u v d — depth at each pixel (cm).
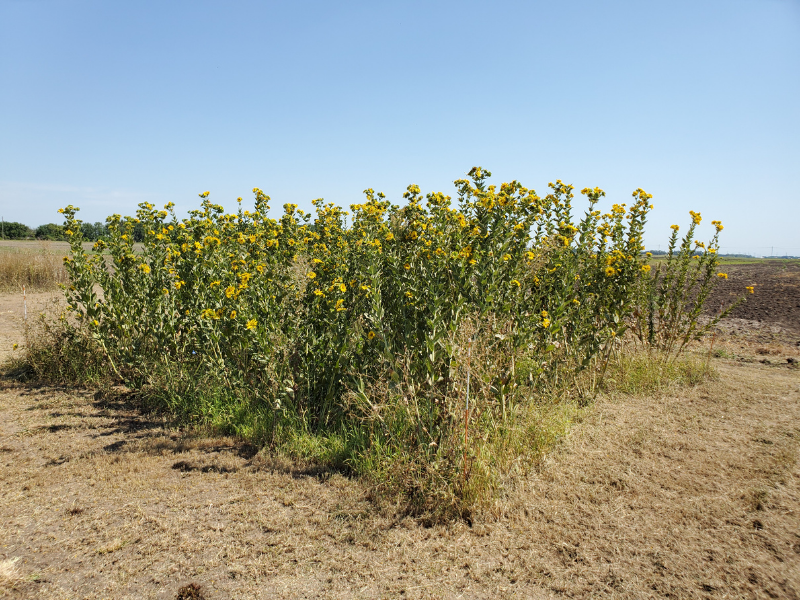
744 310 1138
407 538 303
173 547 291
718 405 533
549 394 515
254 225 620
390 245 487
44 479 367
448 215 502
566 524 313
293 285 505
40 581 260
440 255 436
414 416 386
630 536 298
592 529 307
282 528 312
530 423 429
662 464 393
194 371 548
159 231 588
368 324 473
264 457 410
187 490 358
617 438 444
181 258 565
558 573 268
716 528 306
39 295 1301
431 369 389
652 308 695
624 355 645
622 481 364
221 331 489
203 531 308
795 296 1253
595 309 585
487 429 391
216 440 447
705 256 664
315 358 464
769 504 332
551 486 359
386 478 360
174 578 265
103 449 424
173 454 418
